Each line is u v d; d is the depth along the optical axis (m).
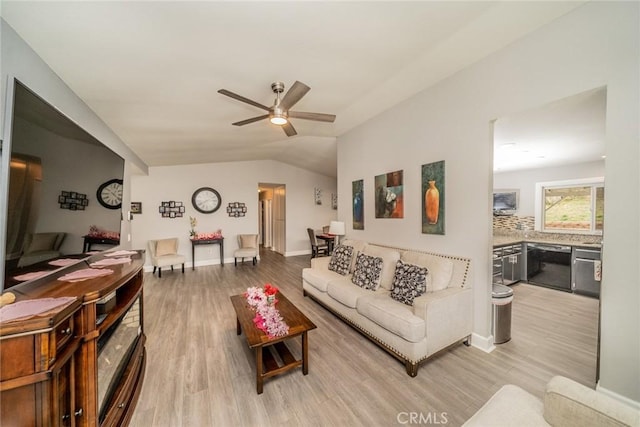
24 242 1.24
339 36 1.94
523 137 3.14
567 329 2.73
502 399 1.18
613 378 1.61
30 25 1.42
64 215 1.60
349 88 2.86
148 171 5.76
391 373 2.04
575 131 2.91
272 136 4.64
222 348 2.43
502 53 2.19
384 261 3.09
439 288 2.46
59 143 1.54
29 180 1.28
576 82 1.77
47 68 1.79
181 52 1.88
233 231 6.71
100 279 1.48
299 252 7.82
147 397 1.79
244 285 4.57
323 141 5.20
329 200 8.32
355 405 1.70
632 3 1.52
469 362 2.16
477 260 2.43
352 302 2.68
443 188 2.72
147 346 2.46
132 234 5.60
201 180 6.33
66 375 1.10
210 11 1.53
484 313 2.36
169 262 5.28
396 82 2.76
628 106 1.54
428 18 1.81
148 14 1.48
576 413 0.97
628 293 1.54
